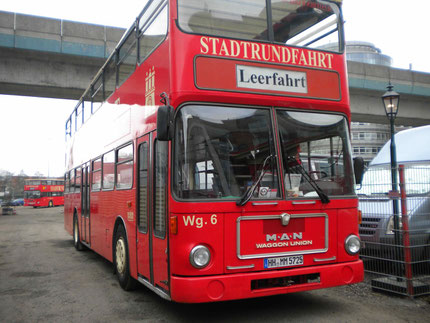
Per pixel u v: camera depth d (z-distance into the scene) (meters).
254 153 4.93
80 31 18.12
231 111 4.95
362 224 7.16
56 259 10.59
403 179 6.12
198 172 4.68
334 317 5.23
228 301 6.11
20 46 17.39
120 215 7.19
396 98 8.80
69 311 5.77
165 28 5.22
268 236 4.80
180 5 5.02
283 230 4.89
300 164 5.14
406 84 25.39
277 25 5.45
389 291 6.20
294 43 5.50
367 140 62.94
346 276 5.16
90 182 10.17
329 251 5.13
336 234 5.20
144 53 6.27
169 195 4.71
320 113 5.44
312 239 5.05
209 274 4.53
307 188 5.10
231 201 4.68
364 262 6.84
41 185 52.25
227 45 5.03
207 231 4.57
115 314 5.59
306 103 5.29
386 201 6.88
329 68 5.59
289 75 5.28
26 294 6.80
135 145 6.41
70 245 13.74
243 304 5.93
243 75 5.04
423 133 9.62
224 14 5.22
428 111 27.80
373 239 6.84
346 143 5.53
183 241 4.55
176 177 4.68
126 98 7.19
